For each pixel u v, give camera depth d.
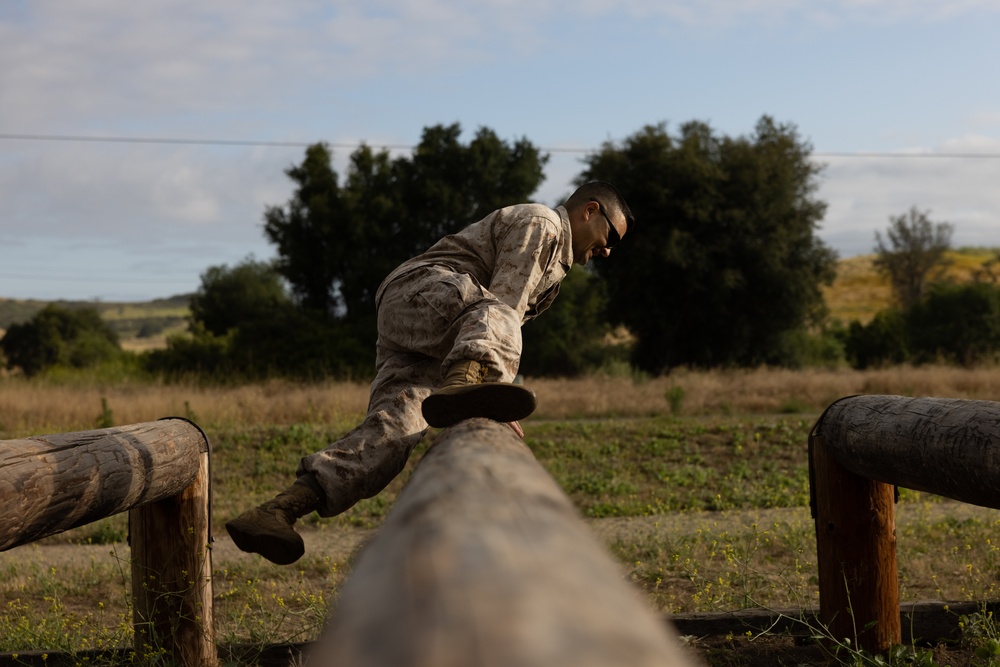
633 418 18.80
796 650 4.15
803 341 38.78
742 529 7.75
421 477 1.24
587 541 0.84
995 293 39.00
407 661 0.51
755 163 35.16
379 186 39.12
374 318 37.12
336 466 3.00
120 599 6.05
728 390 21.97
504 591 0.59
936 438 2.94
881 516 3.75
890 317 40.25
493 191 39.47
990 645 3.64
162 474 3.29
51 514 2.51
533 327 36.56
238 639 4.34
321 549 7.73
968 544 6.68
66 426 16.91
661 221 35.31
